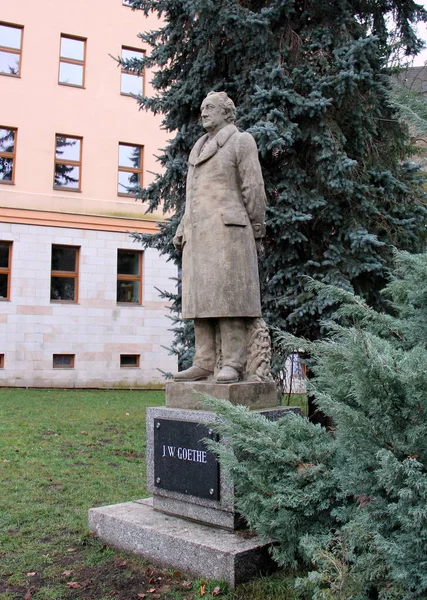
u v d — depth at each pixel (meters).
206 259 4.77
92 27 20.44
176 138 8.97
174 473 4.54
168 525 4.35
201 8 8.12
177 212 9.05
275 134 7.65
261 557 3.87
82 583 3.96
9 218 18.52
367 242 7.97
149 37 9.54
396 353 3.21
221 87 8.96
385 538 2.97
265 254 8.62
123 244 20.09
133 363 20.11
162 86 9.80
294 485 3.57
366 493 3.16
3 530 5.03
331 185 8.05
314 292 7.95
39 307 18.67
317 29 8.52
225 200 4.81
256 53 8.52
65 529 5.06
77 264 19.58
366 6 9.02
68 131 19.77
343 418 3.05
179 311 9.82
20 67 19.30
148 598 3.69
